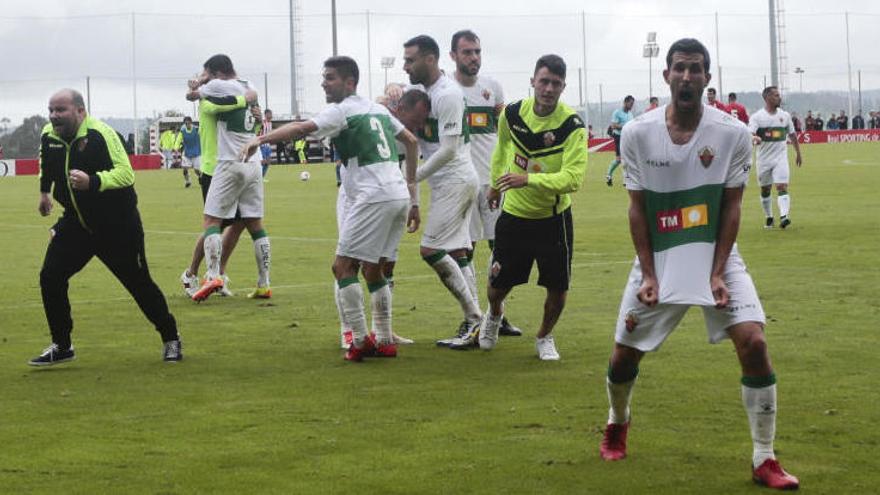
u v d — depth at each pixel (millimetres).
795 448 14062
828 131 146875
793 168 83250
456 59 23453
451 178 21047
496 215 23703
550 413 15969
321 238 42781
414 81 21547
